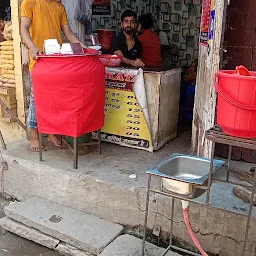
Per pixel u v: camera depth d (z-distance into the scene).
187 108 4.77
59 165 3.21
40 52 3.06
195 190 2.08
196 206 2.57
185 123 4.64
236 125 1.90
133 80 3.49
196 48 6.75
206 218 2.56
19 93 3.95
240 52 3.03
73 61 2.92
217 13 2.69
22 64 3.83
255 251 2.38
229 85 1.88
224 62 3.08
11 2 3.72
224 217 2.50
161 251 2.62
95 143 3.43
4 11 4.46
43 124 3.14
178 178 2.06
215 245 2.58
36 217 2.96
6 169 3.45
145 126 3.54
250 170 3.03
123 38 4.40
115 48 4.40
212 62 2.82
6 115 4.04
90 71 2.97
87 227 2.86
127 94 3.55
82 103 3.00
